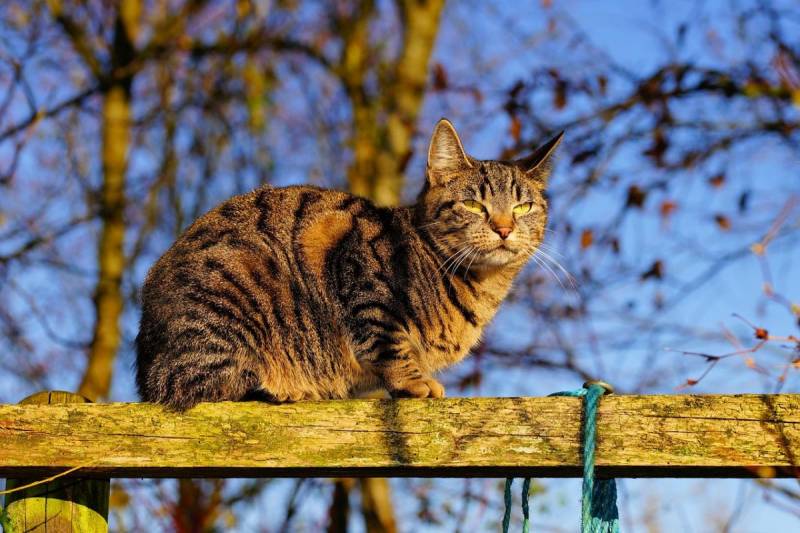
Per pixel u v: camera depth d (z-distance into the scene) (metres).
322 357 4.21
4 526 3.20
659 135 7.02
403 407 3.07
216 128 9.91
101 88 9.16
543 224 5.21
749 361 3.98
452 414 3.05
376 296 4.27
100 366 8.62
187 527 7.72
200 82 9.75
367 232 4.47
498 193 4.87
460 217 4.79
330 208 4.52
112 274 8.87
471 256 4.66
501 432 3.02
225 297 3.92
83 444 3.08
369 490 8.34
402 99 8.83
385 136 8.78
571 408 3.02
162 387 3.75
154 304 3.97
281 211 4.38
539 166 5.25
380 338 4.21
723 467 2.94
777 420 2.93
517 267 4.93
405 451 3.03
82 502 3.30
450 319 4.57
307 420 3.08
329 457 3.05
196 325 3.82
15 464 3.06
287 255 4.21
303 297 4.17
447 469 3.07
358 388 4.48
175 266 4.04
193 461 3.06
